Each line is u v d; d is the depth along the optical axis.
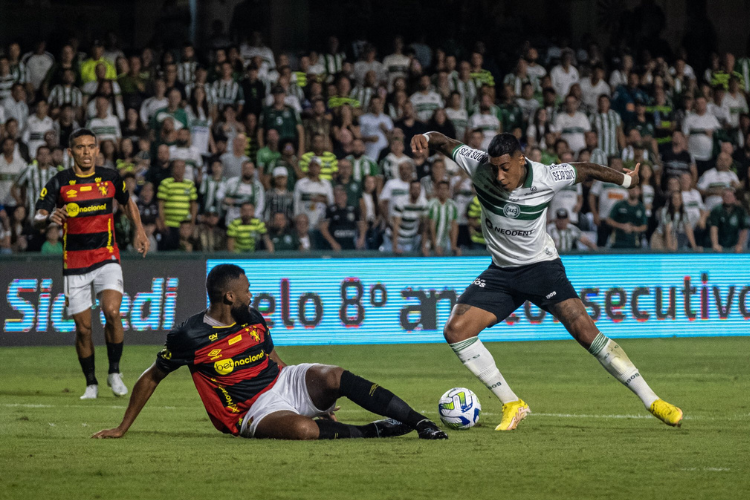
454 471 10.02
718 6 52.06
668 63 48.62
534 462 10.59
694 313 33.06
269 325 29.86
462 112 38.38
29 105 37.34
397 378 21.97
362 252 30.70
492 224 13.66
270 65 41.94
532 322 32.06
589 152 37.03
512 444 11.95
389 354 27.73
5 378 22.28
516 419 13.56
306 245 32.31
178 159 33.03
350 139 35.56
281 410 12.20
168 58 39.50
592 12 50.75
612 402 17.52
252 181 33.19
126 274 29.16
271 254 29.95
